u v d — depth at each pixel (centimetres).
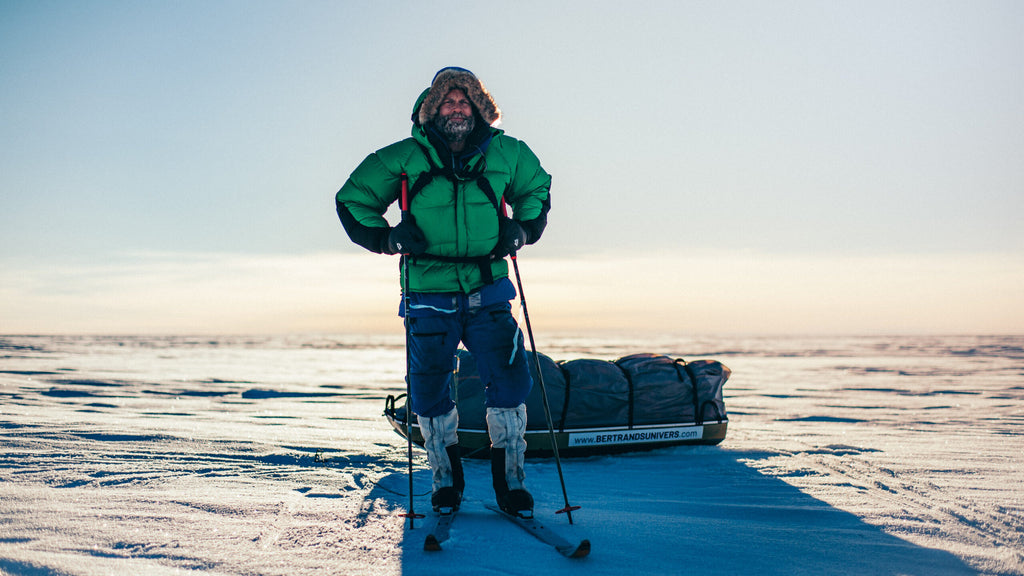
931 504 278
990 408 743
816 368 1738
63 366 1442
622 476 342
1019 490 308
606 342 5178
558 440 393
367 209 241
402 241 226
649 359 442
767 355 2766
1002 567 194
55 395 772
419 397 244
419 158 235
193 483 289
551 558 192
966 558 203
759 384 1163
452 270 237
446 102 233
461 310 238
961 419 633
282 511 241
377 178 238
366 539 207
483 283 239
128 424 503
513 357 237
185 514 232
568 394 398
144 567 174
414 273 238
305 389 1005
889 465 373
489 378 241
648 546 208
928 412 698
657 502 279
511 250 237
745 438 488
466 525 226
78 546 191
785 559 199
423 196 233
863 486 316
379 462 367
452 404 251
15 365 1449
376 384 1138
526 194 258
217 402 760
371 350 3381
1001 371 1548
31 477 290
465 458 385
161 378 1133
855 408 747
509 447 240
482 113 240
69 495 257
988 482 327
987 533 233
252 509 242
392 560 186
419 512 244
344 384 1134
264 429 510
